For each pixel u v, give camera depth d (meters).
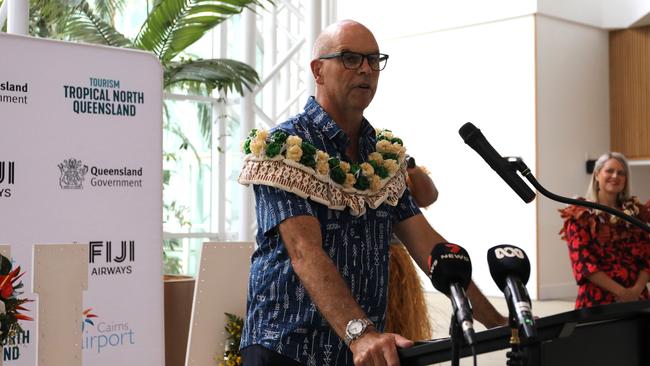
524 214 13.21
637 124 13.98
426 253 2.63
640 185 14.43
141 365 3.99
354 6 15.08
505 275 1.64
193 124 8.01
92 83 3.88
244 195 7.79
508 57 13.36
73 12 5.90
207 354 4.79
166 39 6.11
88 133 3.86
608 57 14.23
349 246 2.49
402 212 2.69
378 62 2.52
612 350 1.84
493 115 13.52
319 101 2.59
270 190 2.41
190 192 7.99
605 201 5.29
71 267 3.03
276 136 2.44
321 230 2.44
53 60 3.76
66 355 3.02
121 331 3.93
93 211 3.86
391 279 4.43
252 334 2.48
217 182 8.05
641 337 1.93
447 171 14.04
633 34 14.02
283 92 10.30
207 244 4.82
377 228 2.57
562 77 13.48
